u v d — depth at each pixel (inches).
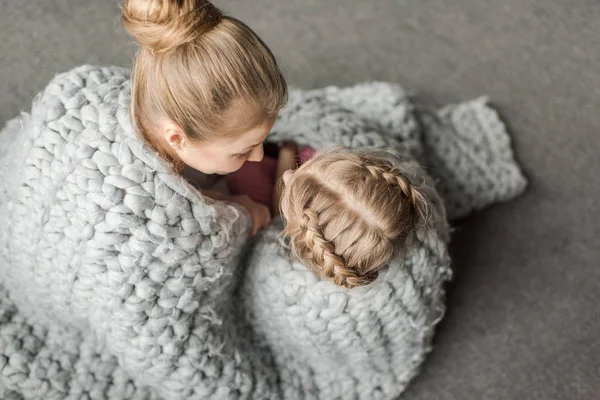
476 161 52.0
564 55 57.1
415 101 54.2
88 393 42.9
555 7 58.2
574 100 56.0
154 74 34.0
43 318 43.5
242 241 41.8
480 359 49.9
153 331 39.1
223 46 33.2
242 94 34.1
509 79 56.5
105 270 37.5
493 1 58.2
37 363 42.5
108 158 36.4
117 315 38.5
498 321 50.9
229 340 42.8
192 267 38.4
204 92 33.6
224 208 39.8
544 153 54.6
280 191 44.7
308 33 56.8
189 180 42.1
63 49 54.7
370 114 48.1
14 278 42.7
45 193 37.6
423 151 49.3
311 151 44.9
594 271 52.2
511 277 52.1
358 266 37.5
